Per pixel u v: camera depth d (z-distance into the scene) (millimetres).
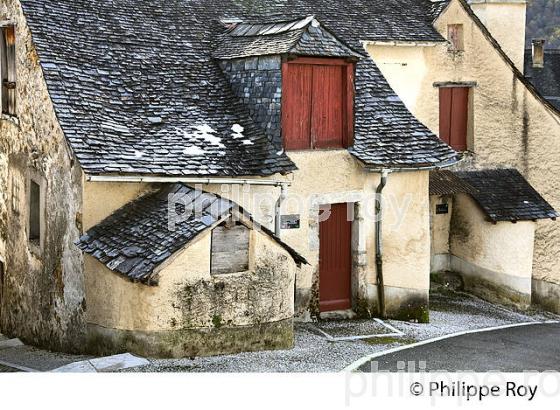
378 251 16047
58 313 14109
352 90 15531
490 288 19109
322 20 18016
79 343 13484
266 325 12859
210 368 11695
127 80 14688
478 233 19172
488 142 19797
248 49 15281
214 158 13812
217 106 14977
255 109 14906
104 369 11523
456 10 19234
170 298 12055
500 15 20797
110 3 16047
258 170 13906
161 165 13227
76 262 13477
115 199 13422
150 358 12055
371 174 15836
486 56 19562
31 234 15328
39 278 14852
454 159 16078
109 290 12656
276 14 17875
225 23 16969
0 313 16953
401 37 18312
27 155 15234
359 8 18969
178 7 16938
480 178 19531
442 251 19750
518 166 19922
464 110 19781
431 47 18969
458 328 16141
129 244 12477
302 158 15086
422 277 16422
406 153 15789
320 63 15109
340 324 15523
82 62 14500
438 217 19594
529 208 19000
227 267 12500
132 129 13812
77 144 12969
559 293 19781
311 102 15188
